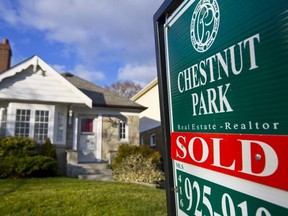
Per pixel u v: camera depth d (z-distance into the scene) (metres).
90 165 11.07
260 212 1.26
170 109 2.24
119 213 5.02
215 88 1.63
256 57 1.32
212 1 1.68
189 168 1.93
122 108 13.56
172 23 2.21
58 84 11.30
